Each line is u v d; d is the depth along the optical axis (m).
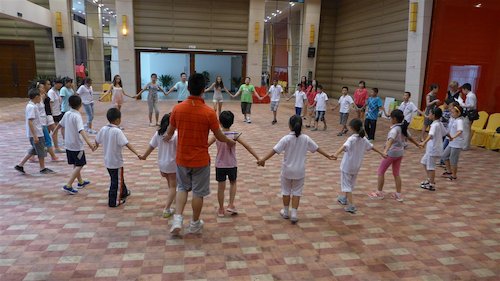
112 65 18.56
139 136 9.09
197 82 3.62
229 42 19.16
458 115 6.19
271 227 4.22
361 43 17.20
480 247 3.89
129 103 16.62
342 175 4.74
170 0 18.16
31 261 3.35
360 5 17.25
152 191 5.29
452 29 11.64
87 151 7.47
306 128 11.48
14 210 4.47
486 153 8.59
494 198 5.43
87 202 4.80
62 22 16.86
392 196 5.40
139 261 3.40
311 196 5.31
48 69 17.55
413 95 12.61
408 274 3.33
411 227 4.34
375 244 3.89
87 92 9.19
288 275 3.25
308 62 19.84
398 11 14.13
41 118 6.33
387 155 5.07
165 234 3.96
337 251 3.71
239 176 6.16
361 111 10.32
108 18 18.06
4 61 17.05
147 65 25.70
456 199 5.34
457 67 11.75
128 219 4.31
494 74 10.97
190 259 3.47
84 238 3.81
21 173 5.93
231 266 3.37
